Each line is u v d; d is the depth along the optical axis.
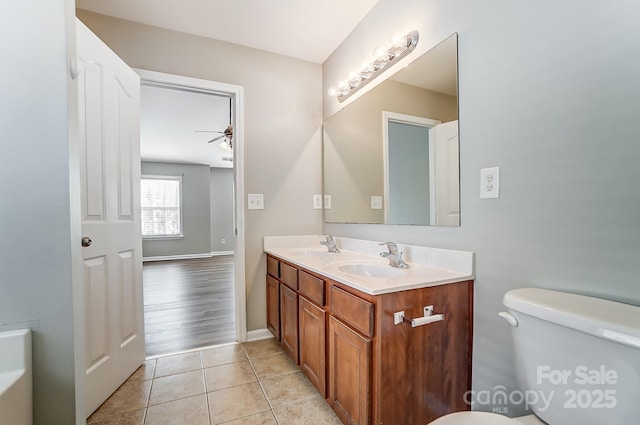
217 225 7.74
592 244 0.88
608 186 0.84
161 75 2.03
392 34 1.72
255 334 2.33
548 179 0.99
